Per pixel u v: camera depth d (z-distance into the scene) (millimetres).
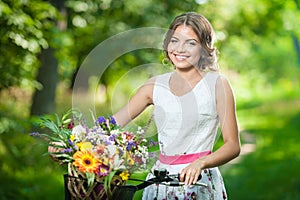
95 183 3375
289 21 16375
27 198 8820
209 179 3975
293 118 22297
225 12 17172
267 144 16594
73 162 3377
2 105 10031
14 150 9844
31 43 9117
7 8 8602
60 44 10125
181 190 3957
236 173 12258
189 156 3869
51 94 12672
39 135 3531
